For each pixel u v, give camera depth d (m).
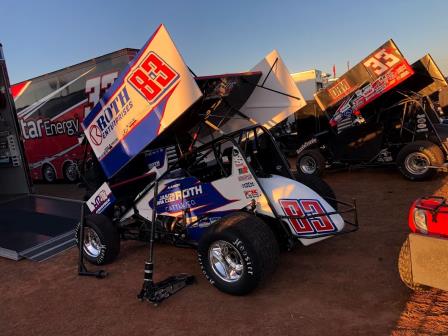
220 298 3.86
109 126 4.58
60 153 12.91
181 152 5.04
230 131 5.35
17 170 10.46
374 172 9.98
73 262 5.33
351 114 9.09
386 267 4.22
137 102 4.19
